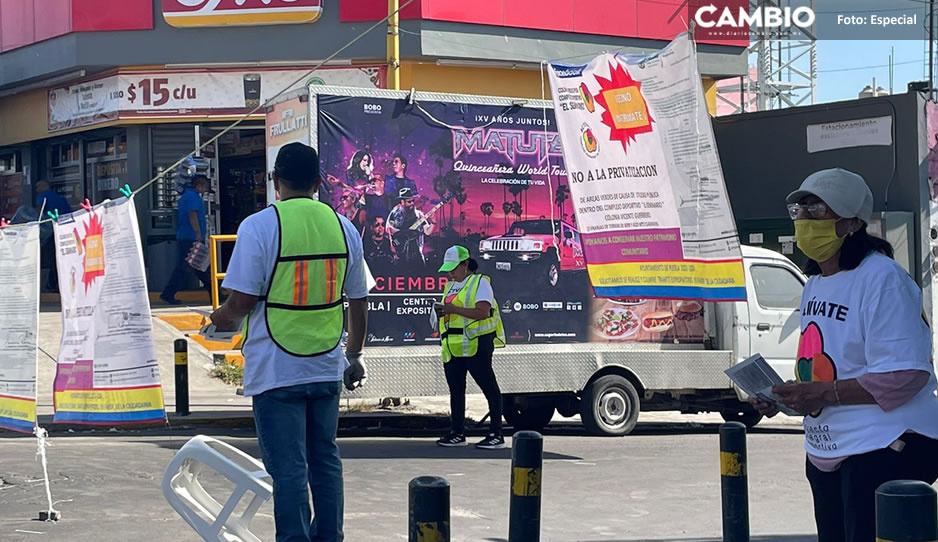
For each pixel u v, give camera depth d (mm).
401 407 14859
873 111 18672
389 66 14992
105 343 7895
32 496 8453
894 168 18438
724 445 6168
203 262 19625
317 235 5535
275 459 5402
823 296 4219
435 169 12023
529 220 12508
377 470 10039
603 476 10039
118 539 7086
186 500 6109
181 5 20219
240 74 20391
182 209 20312
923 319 4082
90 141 22141
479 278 11164
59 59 20859
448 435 11750
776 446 12406
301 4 20000
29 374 8180
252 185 21375
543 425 13891
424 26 19875
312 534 5613
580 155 9922
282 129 11930
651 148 9398
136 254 7727
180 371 13367
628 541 7469
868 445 4031
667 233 9352
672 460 11031
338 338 5582
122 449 10961
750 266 13438
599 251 9844
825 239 4133
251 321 5488
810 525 8039
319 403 5594
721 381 13148
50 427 12586
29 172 23250
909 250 18234
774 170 19859
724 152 20469
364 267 5855
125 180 21469
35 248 8266
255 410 5484
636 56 9438
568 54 21312
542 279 12570
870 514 4066
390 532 7508
